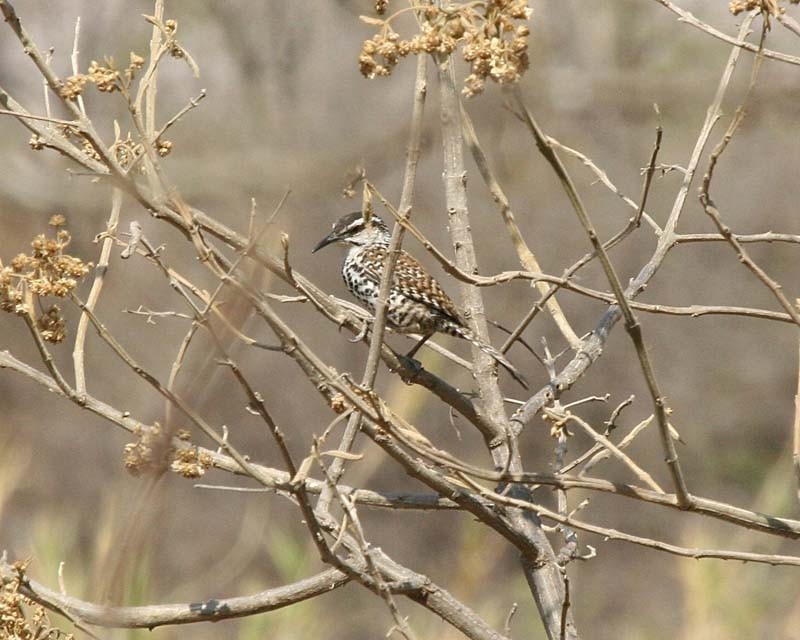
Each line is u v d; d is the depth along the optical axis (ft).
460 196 19.99
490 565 36.52
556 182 55.01
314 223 58.85
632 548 60.85
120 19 51.13
